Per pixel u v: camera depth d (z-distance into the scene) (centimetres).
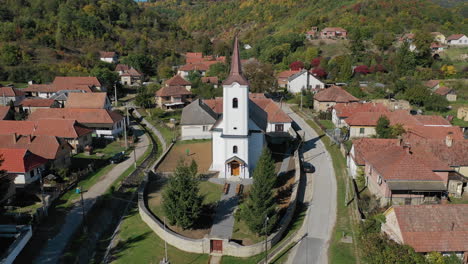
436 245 3328
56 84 11956
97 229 4581
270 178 4581
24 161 5512
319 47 15838
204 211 4741
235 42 5334
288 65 14775
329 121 9012
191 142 7688
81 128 7606
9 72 13400
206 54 19912
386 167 4716
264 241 3969
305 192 5259
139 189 5269
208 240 3956
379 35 14312
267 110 7856
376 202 4700
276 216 4209
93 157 7031
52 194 5159
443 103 9531
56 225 4562
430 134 6481
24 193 5141
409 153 4906
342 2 19712
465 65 12738
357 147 5662
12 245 3912
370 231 3834
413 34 14788
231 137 5488
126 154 7250
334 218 4559
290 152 6912
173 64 17912
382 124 6844
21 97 10806
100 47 17700
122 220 4784
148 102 10862
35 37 16288
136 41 19688
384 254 3225
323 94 9869
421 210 3569
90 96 9644
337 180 5638
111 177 6031
